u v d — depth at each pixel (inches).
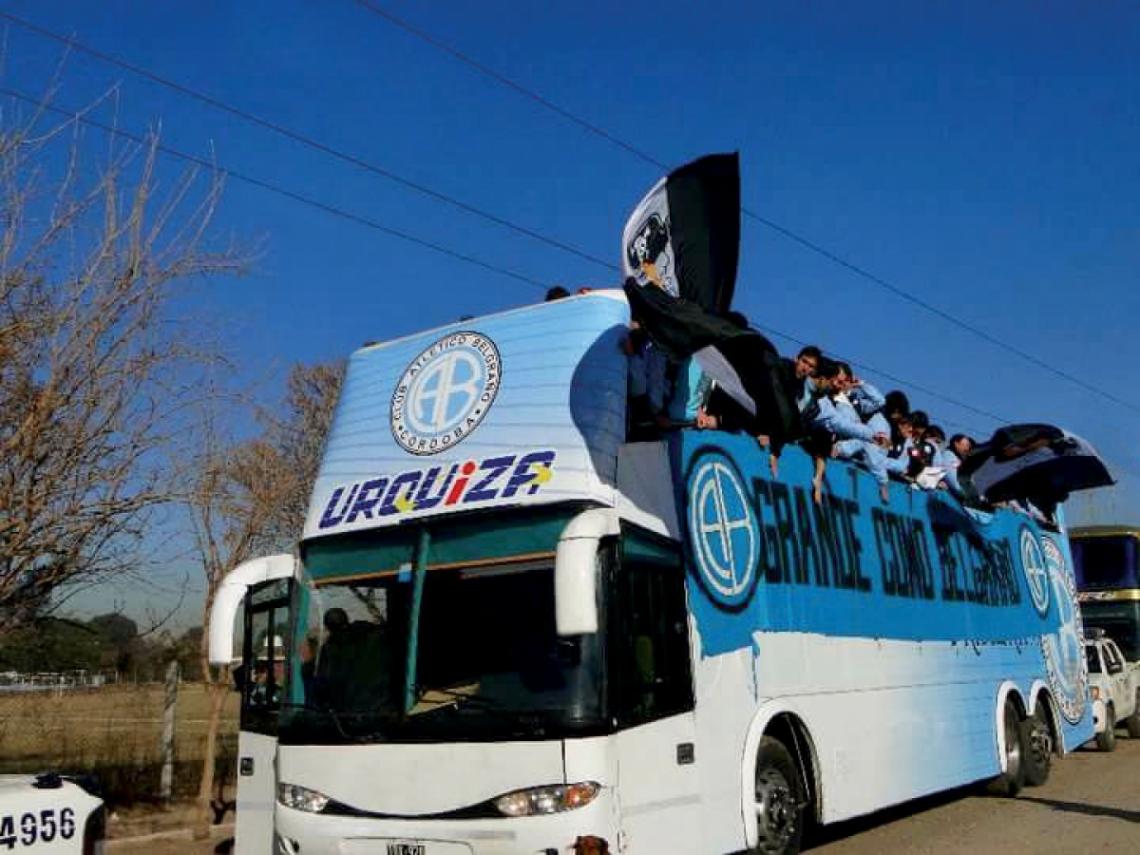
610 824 265.6
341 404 354.6
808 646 382.3
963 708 502.9
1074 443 566.3
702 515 337.7
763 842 337.7
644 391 327.6
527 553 288.2
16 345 341.7
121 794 521.7
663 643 303.1
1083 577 943.0
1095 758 725.9
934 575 499.2
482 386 323.3
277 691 328.2
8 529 338.3
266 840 318.7
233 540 487.8
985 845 426.3
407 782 275.7
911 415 513.7
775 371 341.1
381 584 302.7
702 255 343.3
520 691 274.1
